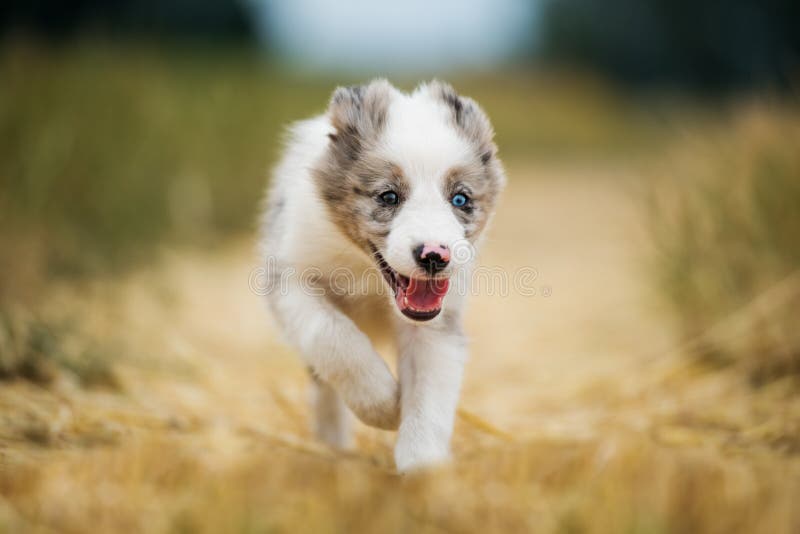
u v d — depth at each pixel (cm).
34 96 866
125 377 607
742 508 361
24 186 799
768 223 696
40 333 608
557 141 2883
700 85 3531
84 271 827
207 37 2722
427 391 467
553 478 388
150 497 372
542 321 900
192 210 1124
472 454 441
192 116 1238
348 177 500
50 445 447
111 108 982
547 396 643
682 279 731
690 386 632
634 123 3055
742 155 744
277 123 1378
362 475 385
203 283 993
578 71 3828
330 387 540
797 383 609
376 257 496
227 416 546
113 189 910
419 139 493
